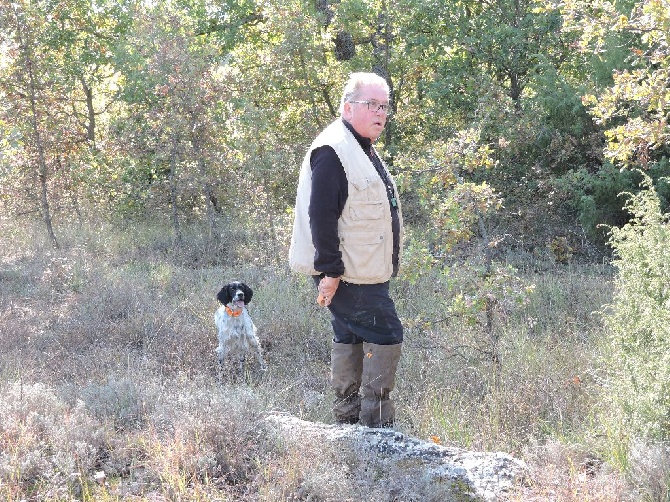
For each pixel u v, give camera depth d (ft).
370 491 11.52
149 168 47.91
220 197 45.93
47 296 30.50
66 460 11.71
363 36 49.85
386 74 49.08
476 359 20.92
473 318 20.79
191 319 27.30
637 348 15.56
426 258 20.84
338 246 13.12
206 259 39.65
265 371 22.79
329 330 26.09
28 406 14.05
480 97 43.01
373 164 13.65
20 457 11.96
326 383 21.25
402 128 49.52
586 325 24.91
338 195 12.98
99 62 55.77
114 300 28.96
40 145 43.06
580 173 39.50
